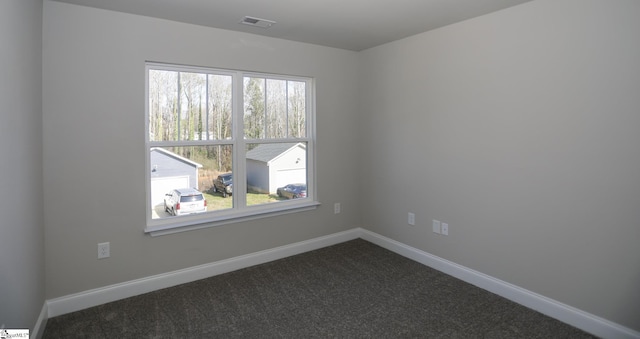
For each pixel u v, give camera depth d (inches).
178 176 123.6
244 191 137.3
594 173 90.4
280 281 124.3
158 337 91.2
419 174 137.7
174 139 122.0
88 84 103.5
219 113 130.6
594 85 89.1
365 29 127.0
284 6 103.6
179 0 98.6
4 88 64.6
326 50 153.0
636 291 85.1
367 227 165.5
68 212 102.6
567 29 93.2
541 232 102.0
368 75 158.1
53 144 99.2
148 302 109.7
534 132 101.7
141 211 114.2
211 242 128.9
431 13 110.5
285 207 146.3
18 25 74.5
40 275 93.2
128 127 110.5
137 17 110.0
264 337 91.6
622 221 86.4
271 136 143.9
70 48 100.3
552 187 98.8
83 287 106.0
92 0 98.0
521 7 102.5
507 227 110.1
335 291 116.5
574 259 95.5
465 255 123.3
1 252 62.8
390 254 149.2
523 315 101.3
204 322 98.3
